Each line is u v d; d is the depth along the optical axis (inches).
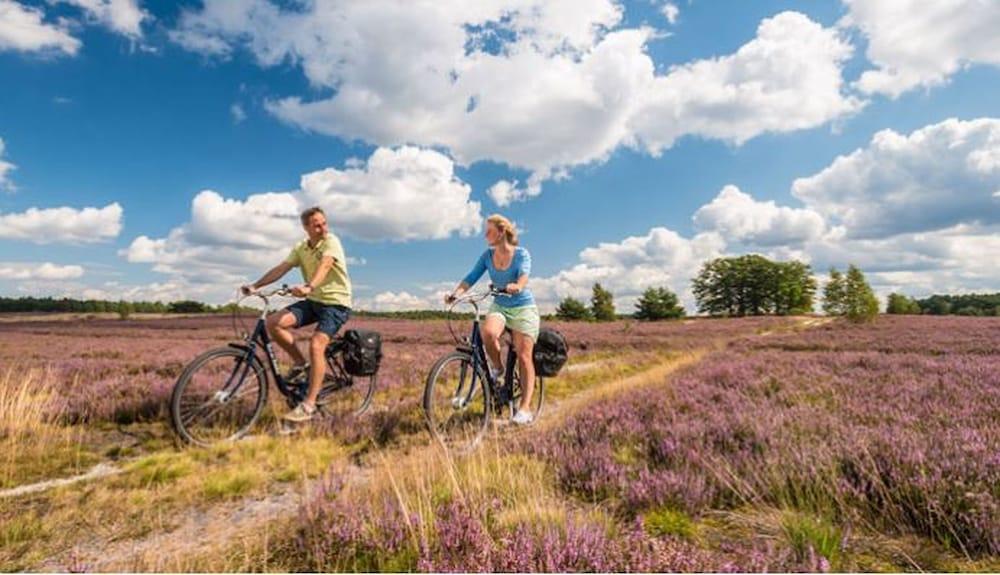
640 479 131.6
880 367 387.2
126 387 286.7
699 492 124.3
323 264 205.6
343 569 96.9
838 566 94.3
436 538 101.4
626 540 99.9
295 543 106.2
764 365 409.1
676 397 265.9
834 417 195.2
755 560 88.0
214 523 121.9
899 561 96.7
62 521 121.9
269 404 242.1
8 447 179.9
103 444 194.7
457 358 202.8
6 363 466.6
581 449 164.4
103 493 137.6
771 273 4778.5
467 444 184.7
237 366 201.0
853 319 1534.2
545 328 236.4
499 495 123.3
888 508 115.0
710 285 5167.3
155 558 102.5
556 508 115.6
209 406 196.2
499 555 92.8
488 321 203.0
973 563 95.2
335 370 233.3
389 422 214.1
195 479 147.6
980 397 242.1
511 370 220.5
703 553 93.2
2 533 113.2
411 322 1675.7
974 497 106.5
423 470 136.6
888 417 202.4
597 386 376.2
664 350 742.5
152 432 210.7
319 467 160.4
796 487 124.3
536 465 151.0
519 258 209.9
